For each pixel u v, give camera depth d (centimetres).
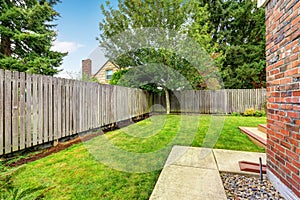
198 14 848
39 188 178
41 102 353
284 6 195
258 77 1226
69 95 423
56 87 388
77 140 436
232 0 1351
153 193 195
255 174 240
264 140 361
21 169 234
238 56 1262
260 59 1245
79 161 297
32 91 337
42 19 896
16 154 315
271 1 227
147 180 234
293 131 177
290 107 182
